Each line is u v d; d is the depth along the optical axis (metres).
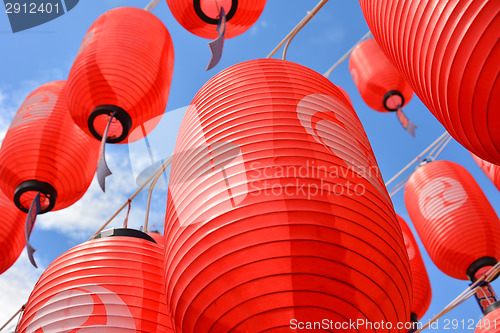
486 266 2.67
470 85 0.90
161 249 1.73
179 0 2.29
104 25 2.20
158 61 2.17
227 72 1.36
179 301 0.98
